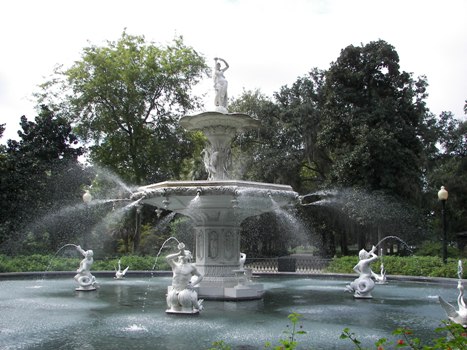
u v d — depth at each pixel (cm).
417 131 2980
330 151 3042
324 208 3044
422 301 1124
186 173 3412
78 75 2812
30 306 1005
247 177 3272
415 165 2680
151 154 2892
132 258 2066
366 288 1163
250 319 854
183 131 3041
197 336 709
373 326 799
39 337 701
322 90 3338
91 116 2897
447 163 3556
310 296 1216
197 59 3047
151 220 3359
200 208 1163
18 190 2698
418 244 2739
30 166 2767
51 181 2856
